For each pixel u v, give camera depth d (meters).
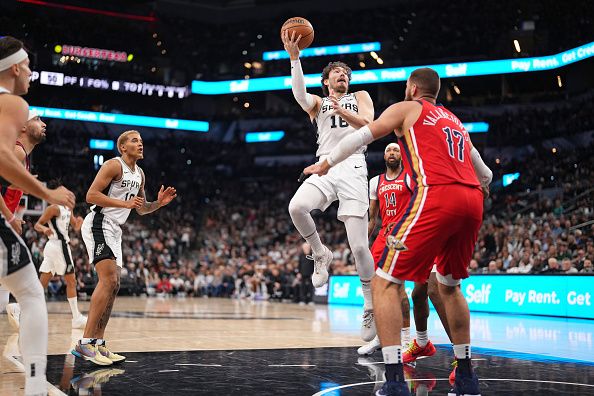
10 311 6.86
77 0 29.19
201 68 32.31
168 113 29.83
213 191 30.75
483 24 27.55
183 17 32.12
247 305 15.27
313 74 29.44
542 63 24.19
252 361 4.94
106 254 4.92
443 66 25.72
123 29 30.19
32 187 2.92
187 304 15.01
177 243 25.69
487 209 23.19
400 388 3.32
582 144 23.95
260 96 32.59
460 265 3.64
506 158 26.19
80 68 28.09
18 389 3.64
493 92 28.73
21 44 3.26
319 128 5.29
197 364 4.73
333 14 30.14
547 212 19.92
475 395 3.59
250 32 32.06
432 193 3.39
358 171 5.27
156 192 29.67
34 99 27.12
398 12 29.36
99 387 3.74
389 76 26.52
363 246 5.28
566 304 11.17
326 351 5.68
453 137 3.52
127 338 6.56
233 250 23.62
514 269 14.25
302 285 17.17
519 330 8.58
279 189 30.28
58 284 17.84
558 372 4.62
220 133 32.19
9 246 3.01
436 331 8.29
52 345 5.76
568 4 24.84
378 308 3.43
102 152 29.53
